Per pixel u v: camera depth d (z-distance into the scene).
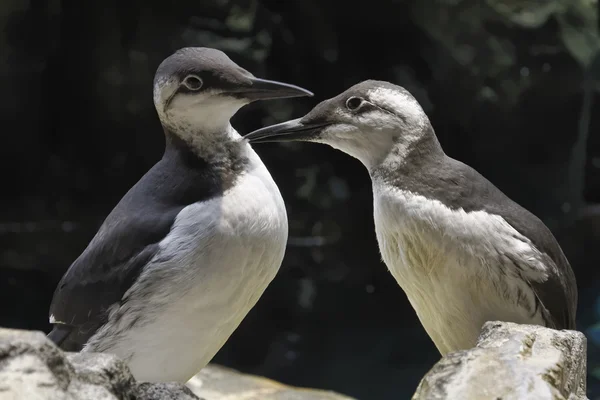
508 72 14.19
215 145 5.35
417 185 5.46
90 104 13.96
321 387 11.48
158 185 5.43
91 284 5.40
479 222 5.30
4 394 3.11
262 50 13.70
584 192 15.91
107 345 5.31
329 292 13.92
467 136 14.73
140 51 13.44
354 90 5.78
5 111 13.91
